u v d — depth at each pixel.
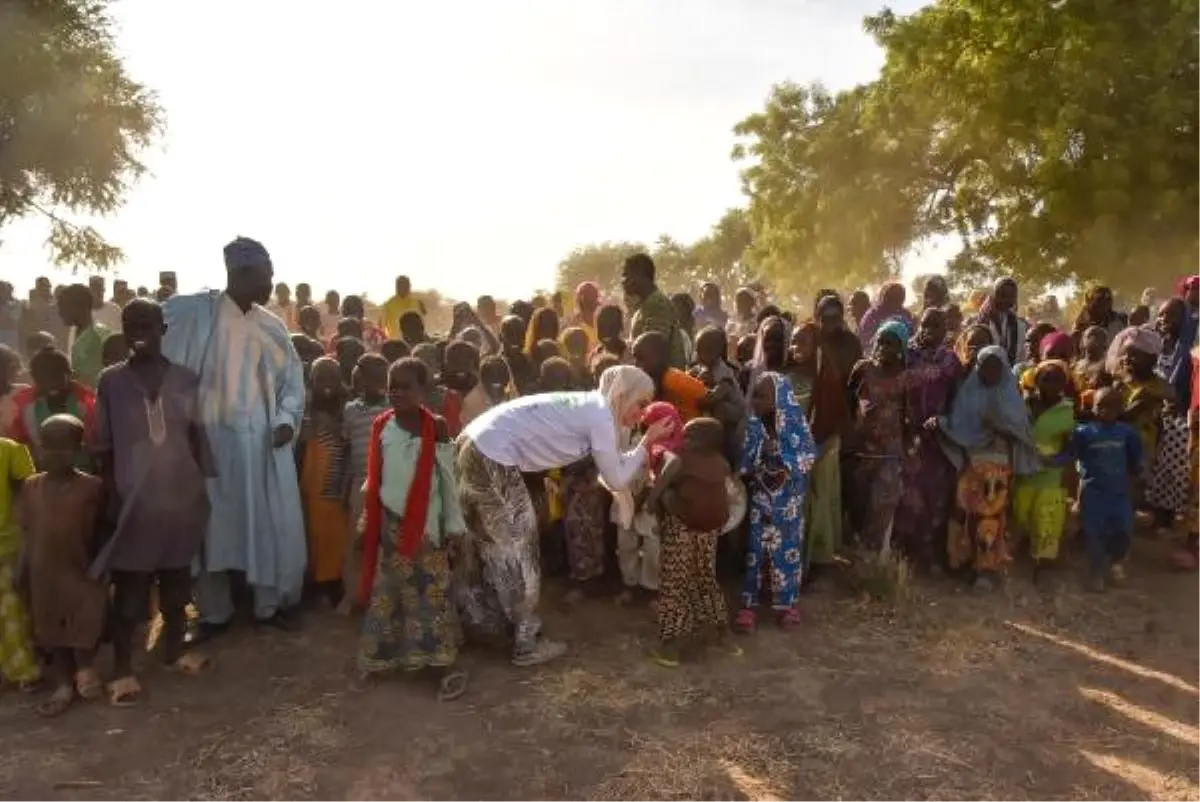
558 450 5.72
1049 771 4.81
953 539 7.17
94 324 8.10
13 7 24.91
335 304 16.50
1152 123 20.59
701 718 5.29
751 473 6.38
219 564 6.03
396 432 5.37
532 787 4.67
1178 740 5.09
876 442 6.93
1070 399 7.32
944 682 5.72
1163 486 7.96
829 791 4.64
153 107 27.92
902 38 23.45
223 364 6.00
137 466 5.28
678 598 5.87
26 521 5.23
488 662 5.92
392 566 5.46
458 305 10.61
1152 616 6.67
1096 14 21.17
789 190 26.83
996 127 22.23
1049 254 22.73
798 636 6.32
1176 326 8.40
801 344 6.94
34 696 5.48
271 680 5.66
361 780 4.70
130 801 4.54
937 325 7.29
